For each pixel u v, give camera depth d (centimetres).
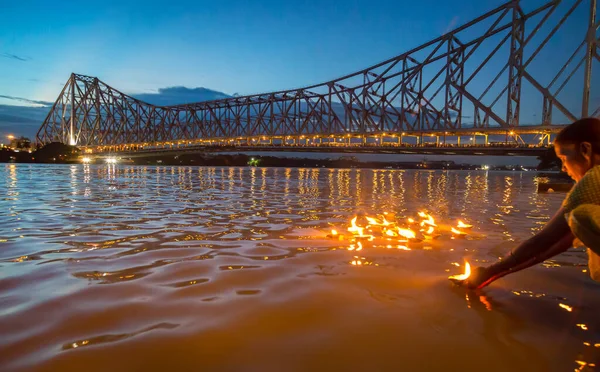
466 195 1106
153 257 290
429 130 6150
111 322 169
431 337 156
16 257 287
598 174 143
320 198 909
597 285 224
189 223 471
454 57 6031
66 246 329
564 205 155
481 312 183
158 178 2086
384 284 225
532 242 187
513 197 1040
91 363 135
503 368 134
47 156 9500
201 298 200
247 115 8975
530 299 200
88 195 891
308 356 141
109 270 253
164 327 164
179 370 131
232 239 366
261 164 16162
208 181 1820
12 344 148
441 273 249
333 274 246
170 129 10338
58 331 159
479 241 361
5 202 714
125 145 10375
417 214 594
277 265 268
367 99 7081
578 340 154
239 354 142
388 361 138
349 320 173
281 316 176
